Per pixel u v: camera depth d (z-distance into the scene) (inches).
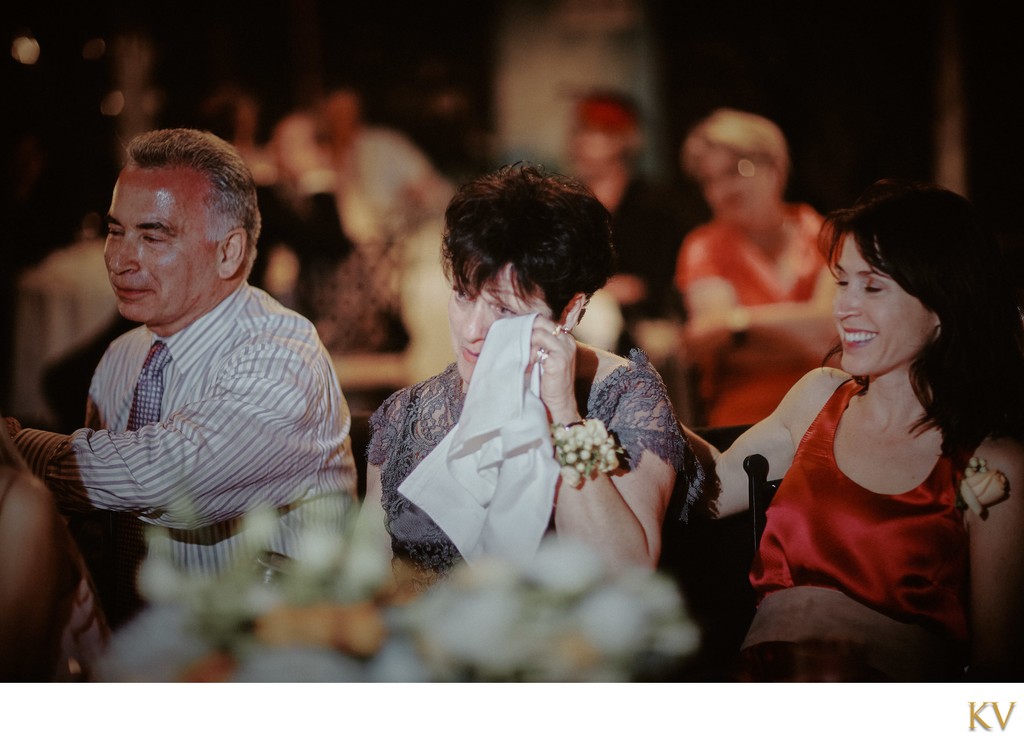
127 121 315.6
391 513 107.2
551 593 76.7
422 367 296.7
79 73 311.7
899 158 323.6
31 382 281.3
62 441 114.1
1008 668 90.4
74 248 293.4
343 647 76.5
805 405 110.0
